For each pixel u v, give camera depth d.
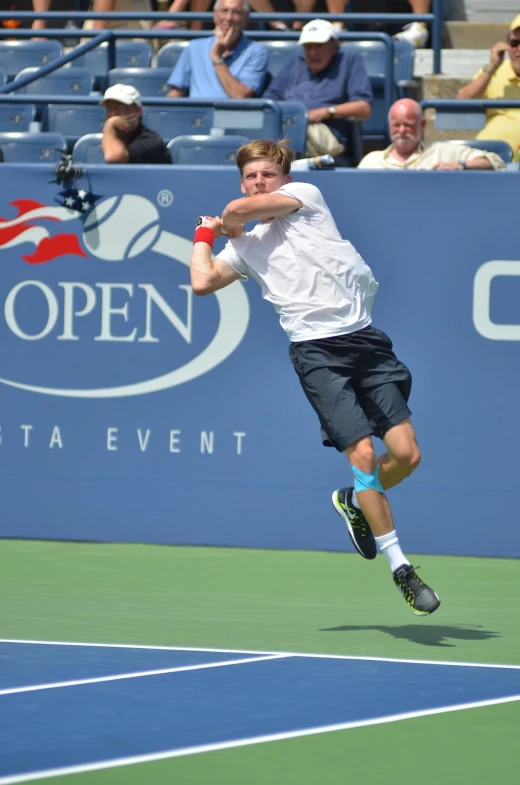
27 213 18.44
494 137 23.48
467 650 12.09
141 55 29.33
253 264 12.51
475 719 9.54
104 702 9.92
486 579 16.22
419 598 12.03
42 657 11.59
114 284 18.31
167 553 17.83
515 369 17.56
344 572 16.64
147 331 18.27
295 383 17.97
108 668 11.16
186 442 18.30
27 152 22.75
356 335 12.38
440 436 17.75
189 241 18.11
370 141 26.83
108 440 18.44
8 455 18.70
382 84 26.78
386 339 12.56
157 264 18.19
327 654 11.84
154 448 18.36
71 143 24.98
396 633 12.91
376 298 17.77
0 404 18.66
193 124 23.97
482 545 17.75
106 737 8.91
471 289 17.56
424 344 17.69
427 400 17.77
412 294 17.67
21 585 15.48
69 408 18.52
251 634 12.80
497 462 17.66
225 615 13.83
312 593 15.23
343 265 12.34
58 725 9.21
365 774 8.14
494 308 17.53
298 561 17.36
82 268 18.38
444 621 13.64
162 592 15.16
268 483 18.14
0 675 10.84
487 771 8.23
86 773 8.05
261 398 18.06
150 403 18.33
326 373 12.29
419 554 17.91
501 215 17.42
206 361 18.16
